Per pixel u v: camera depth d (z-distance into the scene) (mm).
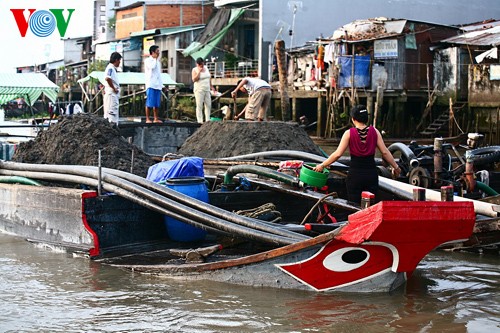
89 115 10789
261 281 6898
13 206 9422
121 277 7363
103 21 61406
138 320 6043
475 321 6051
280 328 5840
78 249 8227
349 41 30328
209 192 8938
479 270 7898
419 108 33344
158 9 48344
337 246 6426
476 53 31281
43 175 9070
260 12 36406
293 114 33469
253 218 7715
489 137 29172
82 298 6664
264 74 36750
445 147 11172
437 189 10281
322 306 6371
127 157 10383
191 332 5762
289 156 11570
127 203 8461
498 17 41312
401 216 5891
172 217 7707
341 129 30250
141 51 49125
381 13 38344
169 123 16141
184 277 7258
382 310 6301
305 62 34625
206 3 48594
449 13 39844
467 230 6230
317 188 8945
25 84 28016
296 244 6531
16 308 6379
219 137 13719
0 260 8117
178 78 45031
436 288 7074
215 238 8758
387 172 10852
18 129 25797
